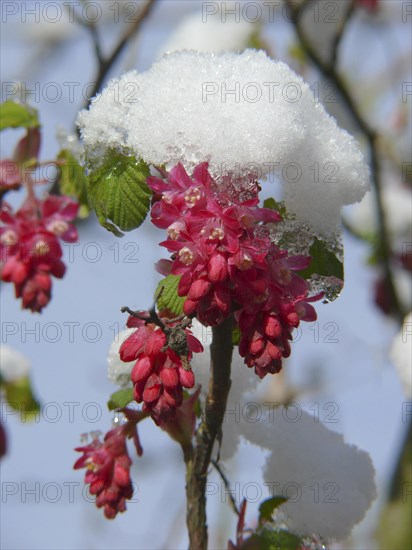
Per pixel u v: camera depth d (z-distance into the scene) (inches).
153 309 22.4
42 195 24.6
